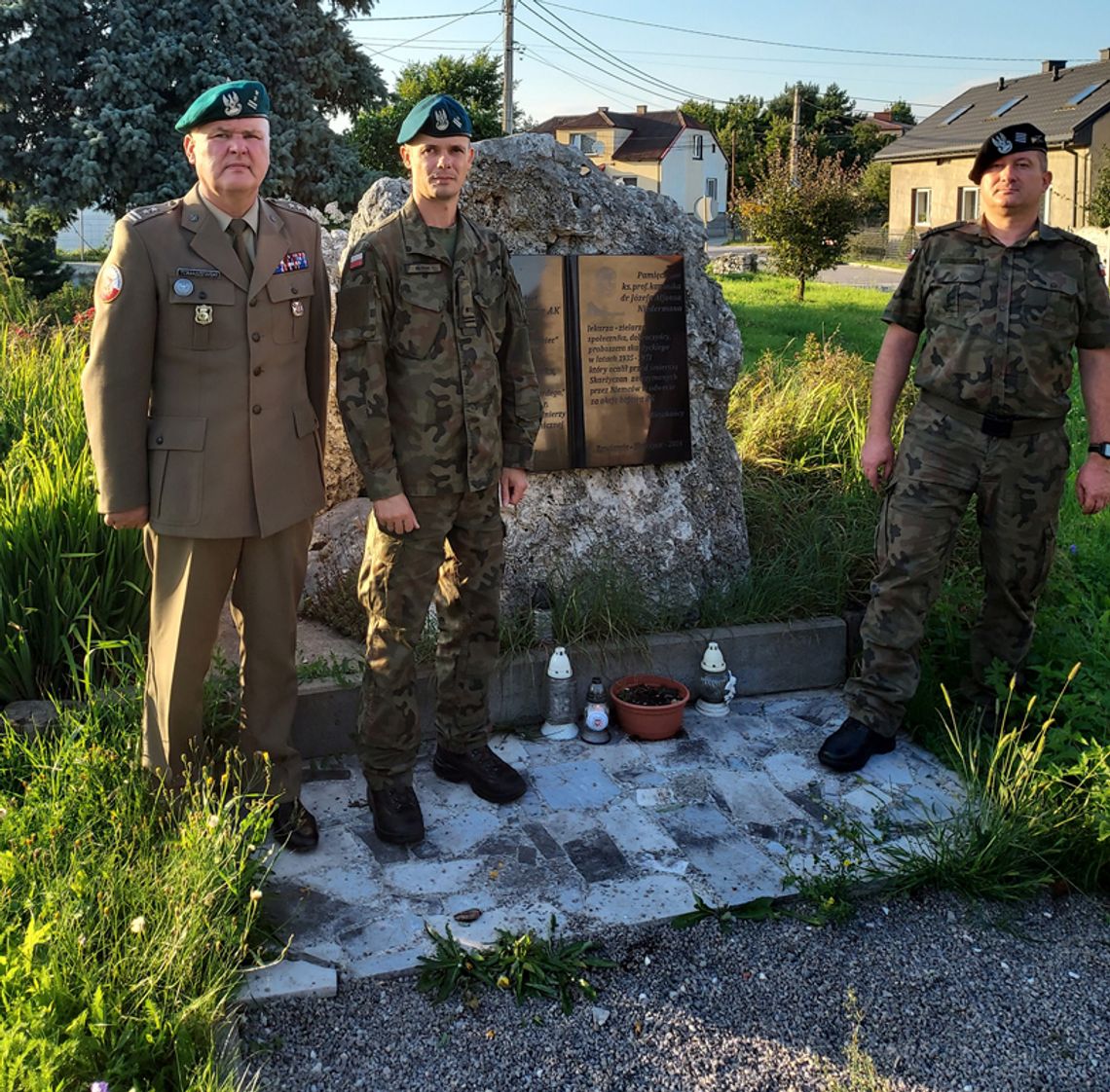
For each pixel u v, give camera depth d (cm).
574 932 290
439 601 353
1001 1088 244
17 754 320
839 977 278
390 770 329
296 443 306
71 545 381
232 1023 252
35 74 1450
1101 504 371
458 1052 251
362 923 291
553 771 375
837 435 571
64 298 1364
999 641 388
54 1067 216
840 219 2062
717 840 334
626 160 5225
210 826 271
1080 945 294
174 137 1451
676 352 438
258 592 308
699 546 456
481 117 3466
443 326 309
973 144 3159
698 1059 250
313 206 1582
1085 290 359
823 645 440
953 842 325
